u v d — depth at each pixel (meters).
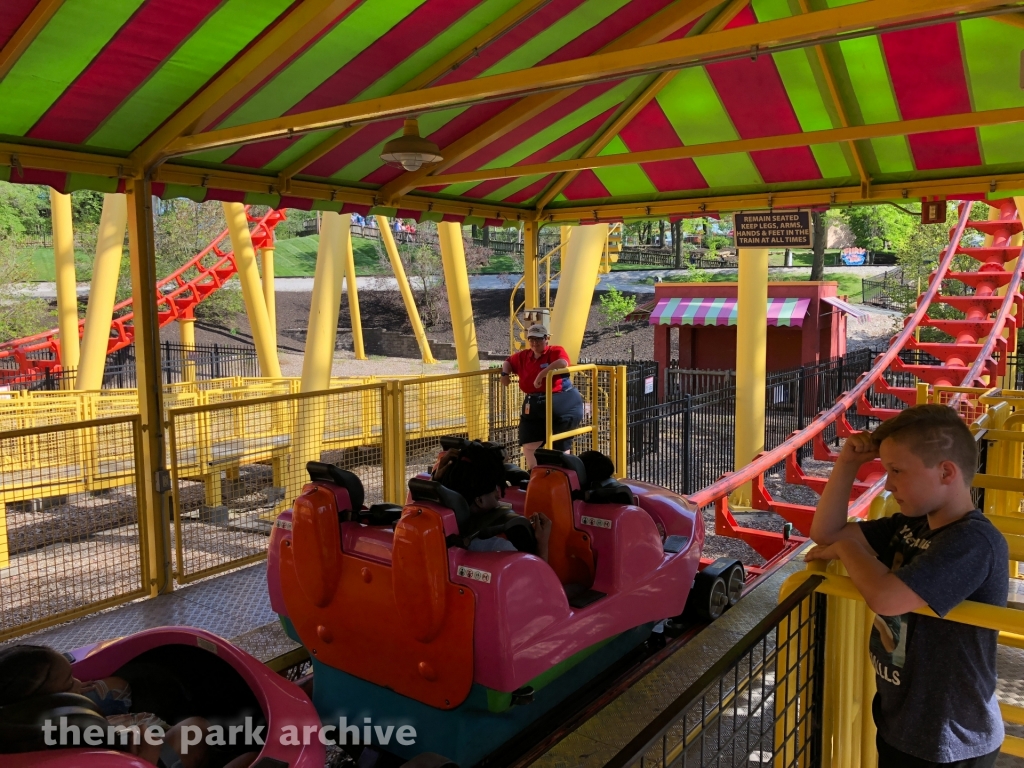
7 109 4.23
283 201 6.09
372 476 8.95
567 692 3.50
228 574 5.53
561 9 4.66
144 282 5.07
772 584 4.93
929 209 6.84
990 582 1.73
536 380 7.00
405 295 23.89
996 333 12.52
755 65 5.87
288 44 3.98
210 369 29.66
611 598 3.44
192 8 3.78
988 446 3.84
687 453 9.54
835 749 2.12
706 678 1.49
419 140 4.45
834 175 7.03
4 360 30.36
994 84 5.46
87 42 3.88
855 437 2.04
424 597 2.88
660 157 5.30
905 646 1.84
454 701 2.92
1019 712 2.46
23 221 41.88
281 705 2.55
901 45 5.25
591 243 8.58
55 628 4.62
